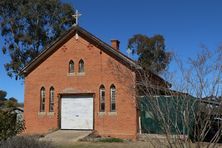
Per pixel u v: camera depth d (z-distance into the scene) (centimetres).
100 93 3102
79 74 3191
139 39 4466
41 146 1555
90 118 3130
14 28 4741
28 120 3316
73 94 3206
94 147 2383
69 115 3206
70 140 2798
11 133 1544
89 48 3169
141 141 2750
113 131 3006
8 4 4709
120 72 2775
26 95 3356
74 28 3206
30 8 4744
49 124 3247
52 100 3275
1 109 1592
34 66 3359
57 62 3281
